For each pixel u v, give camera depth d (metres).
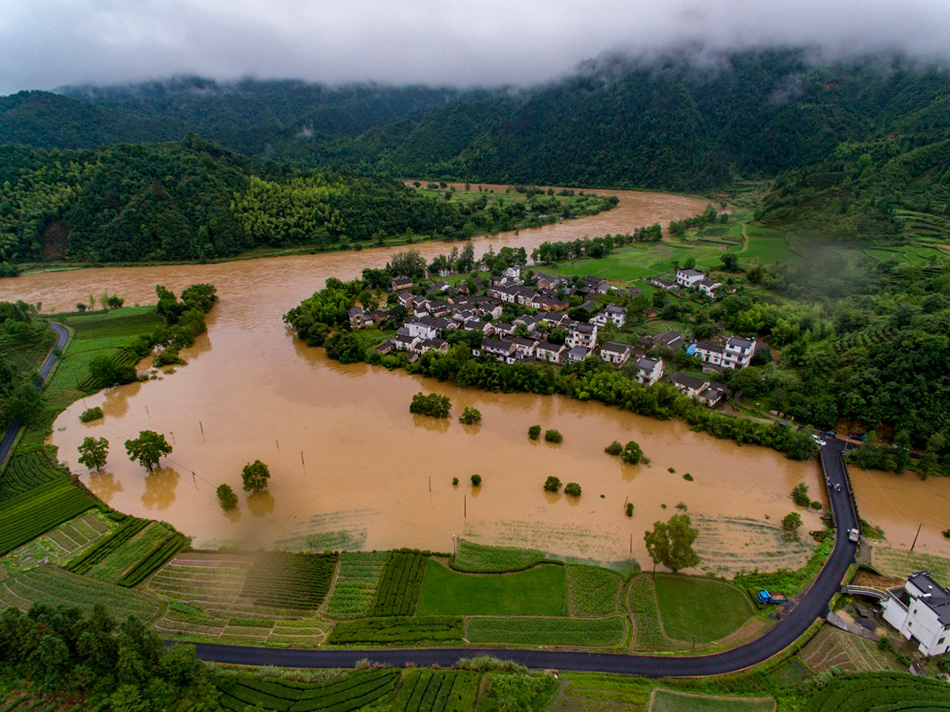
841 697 61.66
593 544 88.25
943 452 106.94
